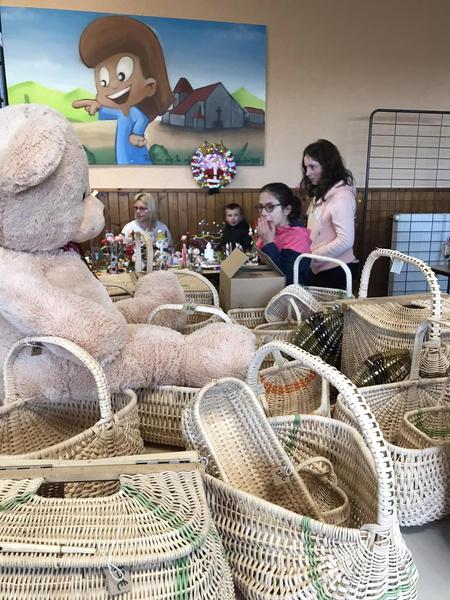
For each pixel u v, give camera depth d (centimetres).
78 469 62
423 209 416
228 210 347
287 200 219
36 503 55
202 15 346
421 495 80
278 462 82
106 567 47
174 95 354
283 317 154
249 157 377
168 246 314
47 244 91
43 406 95
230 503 66
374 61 379
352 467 78
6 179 78
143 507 55
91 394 92
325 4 360
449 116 402
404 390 101
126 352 93
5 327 90
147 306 131
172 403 96
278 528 62
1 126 83
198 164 363
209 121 363
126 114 350
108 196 360
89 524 52
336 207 252
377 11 368
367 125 391
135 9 335
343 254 258
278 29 359
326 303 153
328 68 374
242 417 85
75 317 84
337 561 59
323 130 386
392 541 58
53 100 336
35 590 47
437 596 69
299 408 107
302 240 204
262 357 82
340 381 61
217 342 100
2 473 62
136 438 85
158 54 344
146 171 363
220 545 57
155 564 48
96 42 333
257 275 165
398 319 114
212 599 51
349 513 75
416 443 88
